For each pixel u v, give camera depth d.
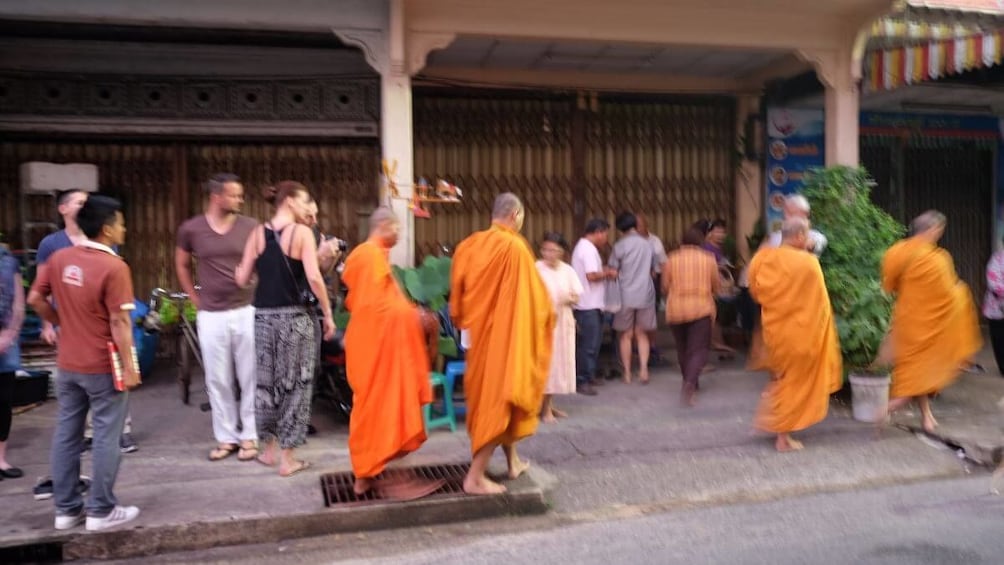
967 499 5.48
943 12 8.68
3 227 9.05
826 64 8.68
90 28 8.39
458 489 5.27
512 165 10.20
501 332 4.95
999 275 8.64
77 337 4.52
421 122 9.95
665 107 10.61
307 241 5.43
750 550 4.60
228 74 9.23
